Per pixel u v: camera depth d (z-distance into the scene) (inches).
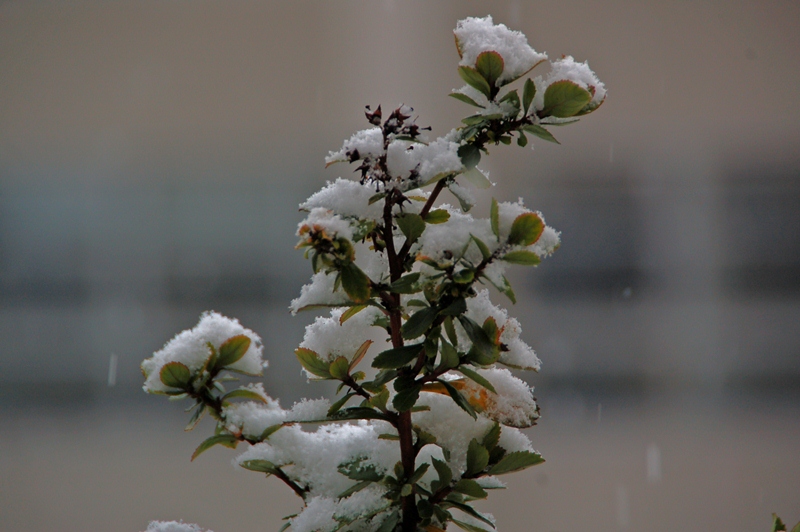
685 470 174.9
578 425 186.5
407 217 86.4
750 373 195.0
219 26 195.2
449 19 187.6
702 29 192.4
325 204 86.7
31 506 168.4
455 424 88.0
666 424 187.3
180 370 87.0
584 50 191.5
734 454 177.3
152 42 197.3
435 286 86.4
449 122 183.6
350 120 191.5
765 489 170.1
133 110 198.4
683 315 198.1
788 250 198.4
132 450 183.0
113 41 197.8
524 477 172.6
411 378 86.7
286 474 88.4
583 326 196.5
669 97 193.3
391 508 87.8
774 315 197.2
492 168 197.5
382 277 87.4
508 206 86.4
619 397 193.2
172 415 193.9
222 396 88.3
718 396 193.0
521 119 87.0
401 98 185.8
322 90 191.8
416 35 187.6
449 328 86.3
